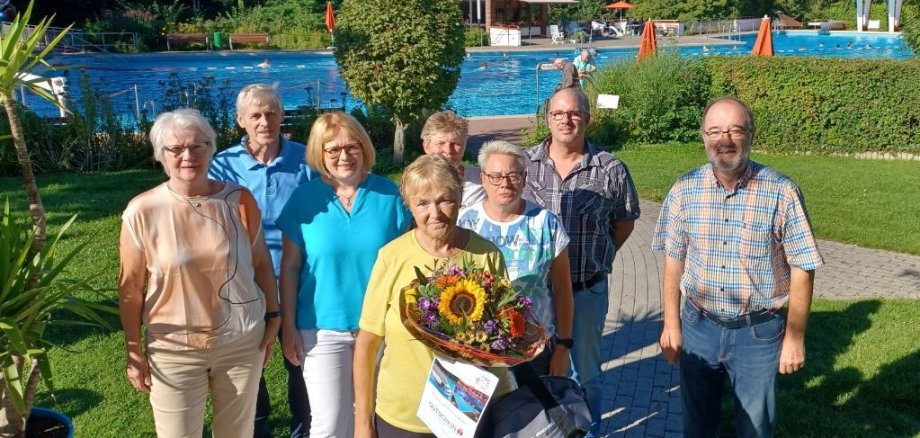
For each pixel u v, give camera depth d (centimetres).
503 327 262
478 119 1775
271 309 357
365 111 1535
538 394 283
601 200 401
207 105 1240
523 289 341
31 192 318
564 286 357
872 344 554
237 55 3081
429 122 391
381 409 297
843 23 4738
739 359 348
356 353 303
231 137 1234
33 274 319
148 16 3297
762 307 340
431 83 1109
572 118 394
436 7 1107
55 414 352
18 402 296
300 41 3419
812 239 328
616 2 5131
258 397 417
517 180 336
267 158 409
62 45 2848
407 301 274
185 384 327
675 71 1432
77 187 1006
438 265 289
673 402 488
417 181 283
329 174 352
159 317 319
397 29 1092
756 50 1684
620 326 618
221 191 330
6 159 1091
